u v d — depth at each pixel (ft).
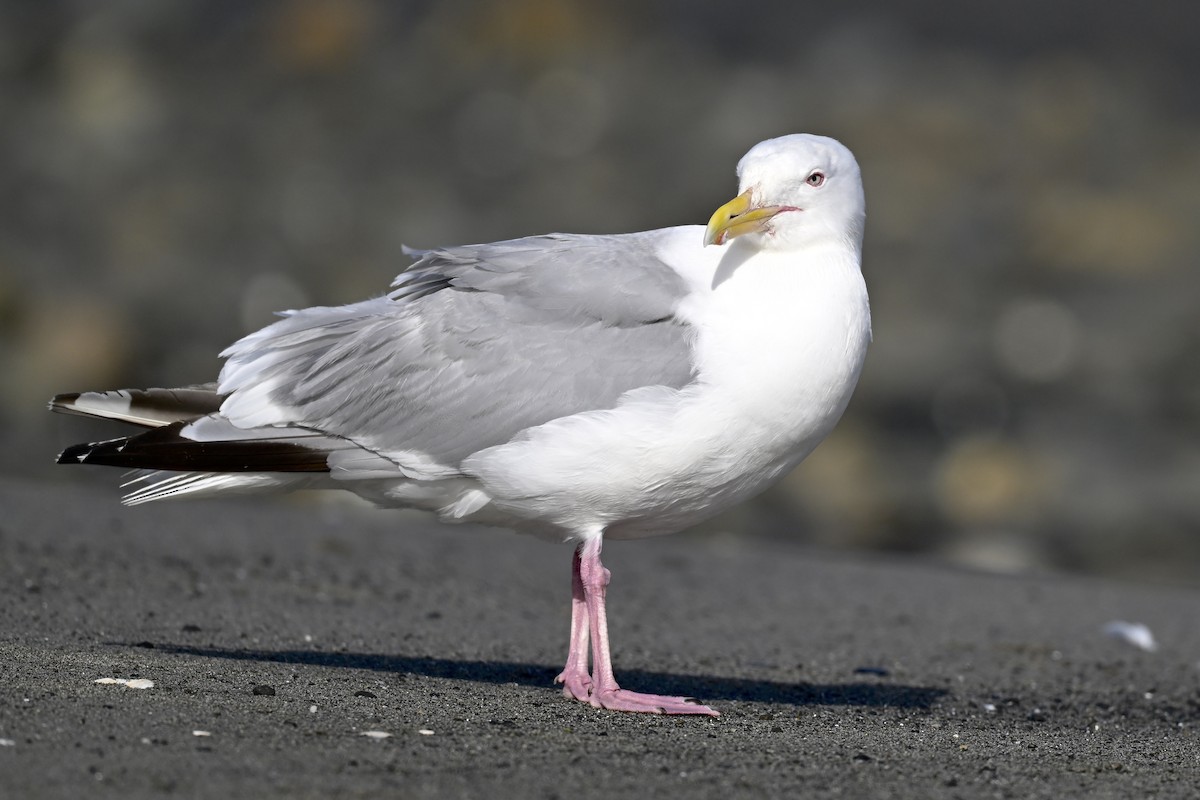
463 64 106.52
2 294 79.41
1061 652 39.99
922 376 76.64
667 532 30.68
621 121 100.17
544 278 29.22
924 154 97.14
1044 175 95.91
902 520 66.95
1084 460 70.74
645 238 30.12
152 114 100.27
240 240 88.33
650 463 27.89
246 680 27.50
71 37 106.93
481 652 34.73
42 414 70.44
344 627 35.99
